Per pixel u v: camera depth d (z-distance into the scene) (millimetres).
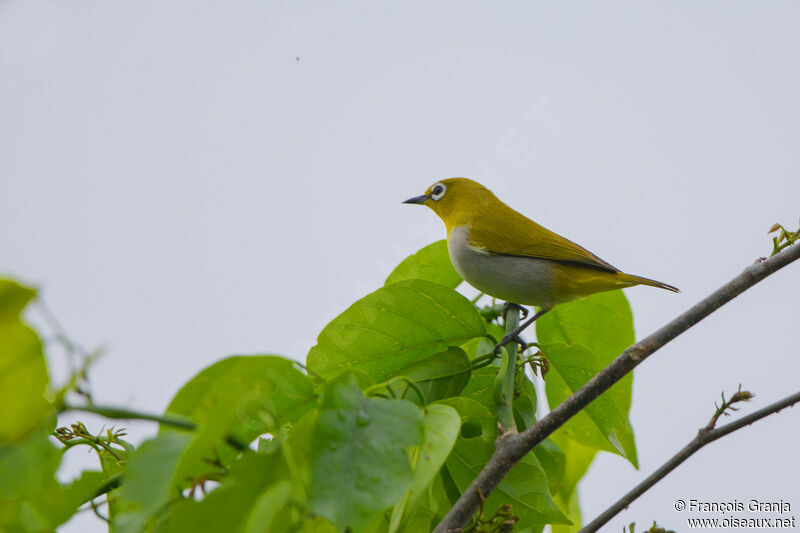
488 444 5484
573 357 6633
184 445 3730
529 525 5383
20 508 3893
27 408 3490
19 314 3377
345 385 4023
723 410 5383
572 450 7336
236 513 3625
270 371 4070
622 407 6660
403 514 3936
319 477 3693
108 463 5168
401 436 3877
